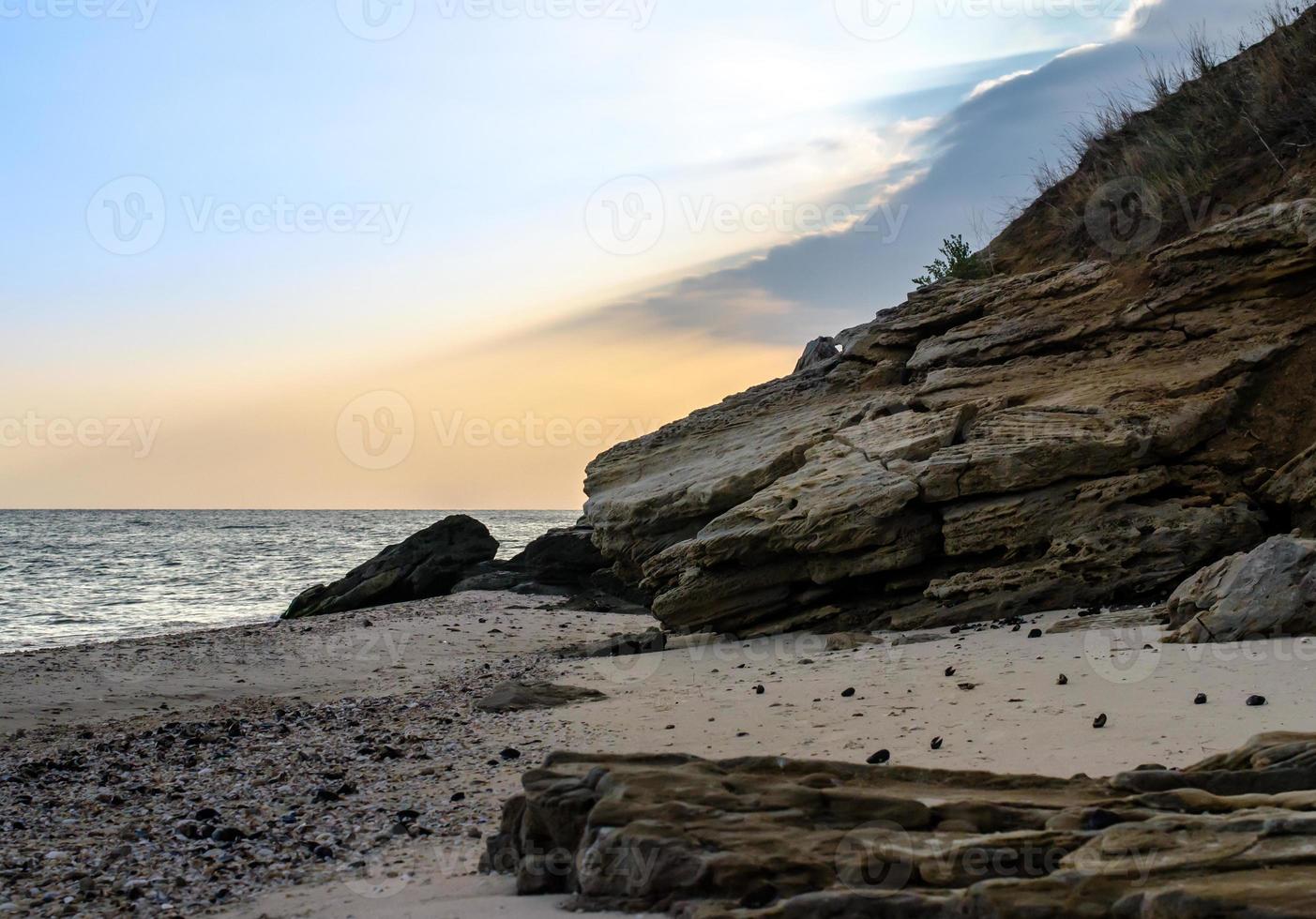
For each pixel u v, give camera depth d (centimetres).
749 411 2241
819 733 943
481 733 1138
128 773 1024
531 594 3072
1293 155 1775
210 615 3766
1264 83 1912
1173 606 1260
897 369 2055
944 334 1964
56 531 12175
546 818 635
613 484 2319
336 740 1155
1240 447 1520
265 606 4116
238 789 938
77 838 787
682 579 1817
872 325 2138
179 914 617
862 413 1928
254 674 1727
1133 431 1509
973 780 655
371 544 9594
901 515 1627
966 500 1595
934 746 840
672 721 1092
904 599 1658
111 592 4734
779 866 550
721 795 621
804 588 1750
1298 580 1121
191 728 1256
